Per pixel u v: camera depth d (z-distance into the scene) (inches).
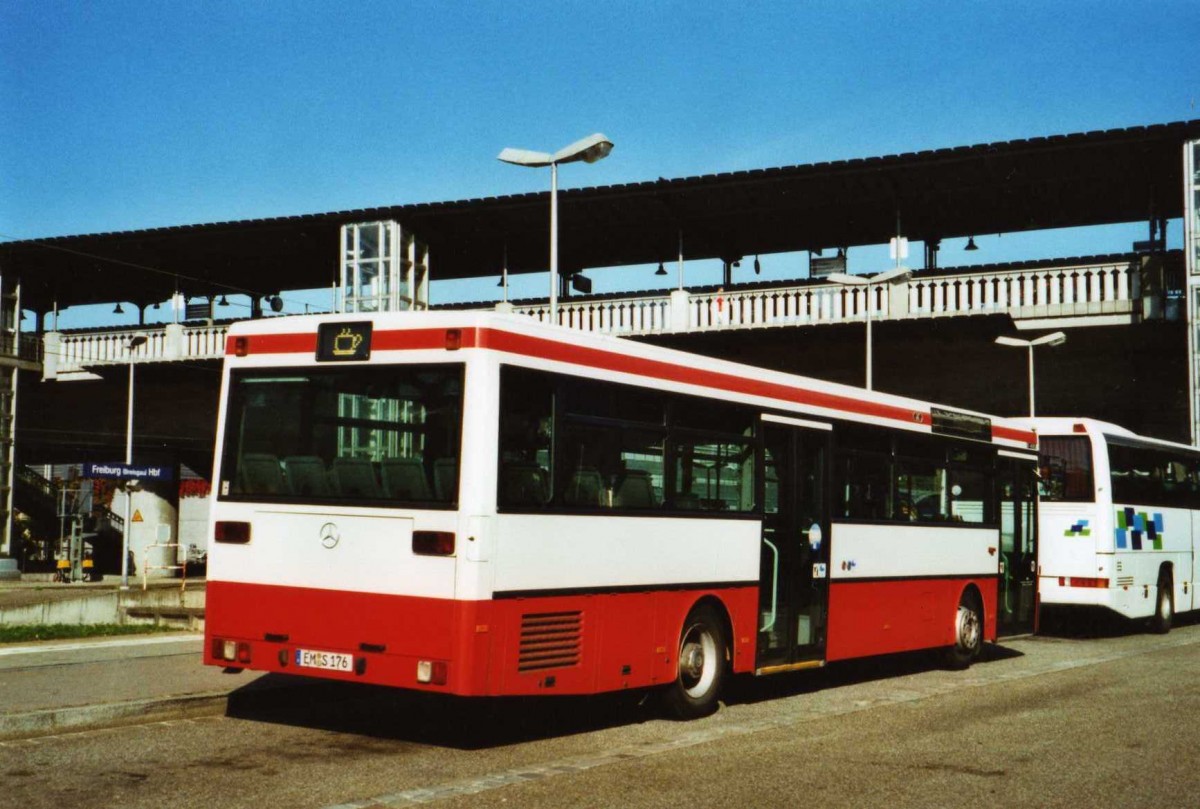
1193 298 1051.3
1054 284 1112.8
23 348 1560.0
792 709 462.9
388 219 1298.0
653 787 309.1
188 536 2726.4
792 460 486.9
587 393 382.0
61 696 389.4
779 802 296.2
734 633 445.1
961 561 617.0
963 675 595.5
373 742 366.0
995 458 662.5
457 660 336.5
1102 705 481.4
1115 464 837.8
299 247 1446.9
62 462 2330.2
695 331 1172.5
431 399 351.6
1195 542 965.2
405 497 351.3
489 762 338.6
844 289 1151.0
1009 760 358.9
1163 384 1149.1
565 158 813.9
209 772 314.0
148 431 1588.3
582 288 1445.6
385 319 362.3
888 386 1234.0
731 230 1354.6
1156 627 891.4
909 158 1099.3
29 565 2225.6
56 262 1540.4
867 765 346.9
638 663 397.4
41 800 279.1
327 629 358.0
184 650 523.5
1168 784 327.3
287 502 369.1
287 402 375.6
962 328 1112.8
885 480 553.3
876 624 540.1
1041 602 830.5
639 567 399.2
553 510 364.2
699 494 431.2
